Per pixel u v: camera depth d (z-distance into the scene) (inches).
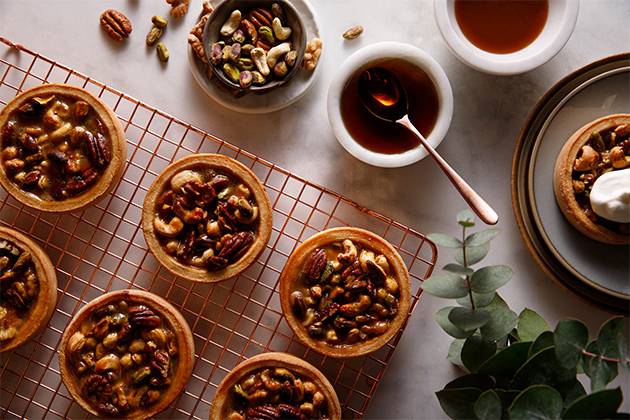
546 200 28.6
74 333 28.0
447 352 29.7
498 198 29.7
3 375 29.6
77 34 29.8
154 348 27.8
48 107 28.2
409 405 29.6
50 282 28.4
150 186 28.8
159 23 29.5
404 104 28.7
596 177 28.1
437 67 27.9
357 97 28.8
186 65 29.8
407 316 28.7
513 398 25.2
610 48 29.4
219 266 27.6
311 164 29.8
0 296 28.1
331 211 29.8
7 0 29.8
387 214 29.8
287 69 28.2
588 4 29.5
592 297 28.4
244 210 27.7
